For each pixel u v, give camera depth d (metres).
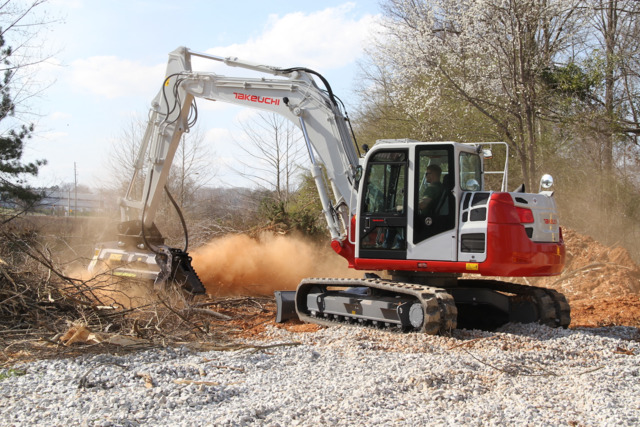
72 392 5.28
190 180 30.30
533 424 4.60
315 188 25.06
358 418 4.70
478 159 9.37
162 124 11.05
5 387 5.38
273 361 6.55
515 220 8.12
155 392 5.24
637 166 19.78
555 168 20.36
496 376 6.06
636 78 19.84
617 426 4.56
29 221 16.12
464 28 19.72
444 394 5.33
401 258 8.59
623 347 7.62
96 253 11.06
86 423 4.46
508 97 18.98
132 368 6.03
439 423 4.63
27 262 9.23
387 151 8.76
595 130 18.53
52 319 7.79
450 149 8.46
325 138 9.97
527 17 18.80
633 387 5.81
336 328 8.43
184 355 6.70
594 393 5.46
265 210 17.52
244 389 5.46
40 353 6.49
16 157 18.64
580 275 13.59
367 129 27.09
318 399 5.14
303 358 6.77
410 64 20.92
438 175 8.55
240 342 7.73
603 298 12.48
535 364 6.66
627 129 18.83
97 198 31.77
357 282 8.76
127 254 10.60
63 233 16.58
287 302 9.67
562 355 7.10
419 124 21.73
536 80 19.33
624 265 13.57
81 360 6.27
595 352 7.29
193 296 10.57
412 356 6.79
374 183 8.87
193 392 5.28
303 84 10.19
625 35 20.55
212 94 10.85
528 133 18.78
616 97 19.91
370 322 8.70
